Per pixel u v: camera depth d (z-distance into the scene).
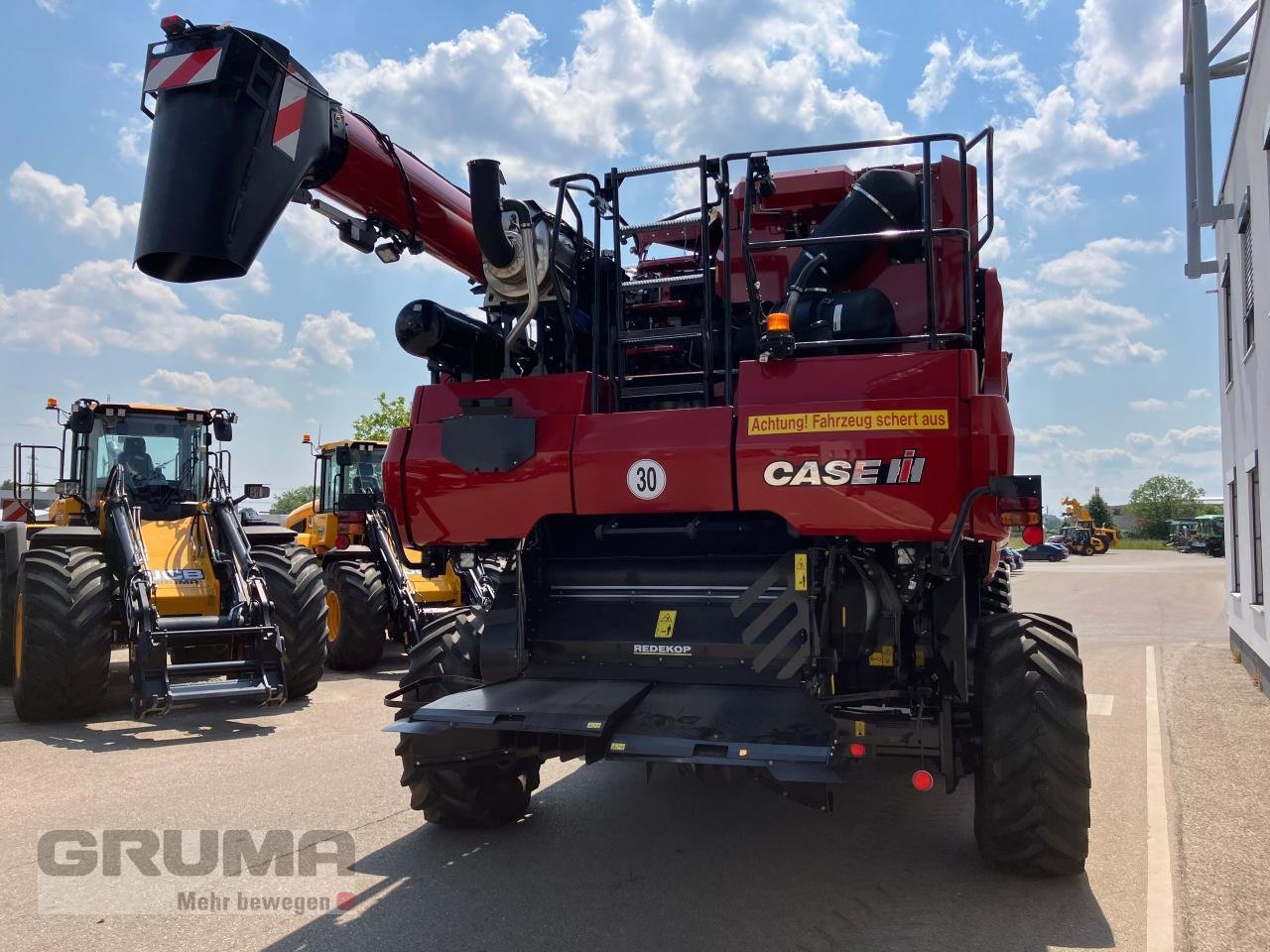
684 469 3.98
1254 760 6.29
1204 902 3.87
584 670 4.46
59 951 3.49
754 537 4.47
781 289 4.82
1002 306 4.80
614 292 5.09
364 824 4.99
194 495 10.05
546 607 4.68
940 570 3.73
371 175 4.78
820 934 3.57
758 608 4.25
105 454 9.71
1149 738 7.07
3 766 6.31
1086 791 3.87
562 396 4.32
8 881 4.20
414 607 10.55
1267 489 8.47
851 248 4.36
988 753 3.92
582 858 4.45
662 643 4.32
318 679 9.06
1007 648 4.03
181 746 6.91
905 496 3.69
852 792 5.62
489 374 5.18
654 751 3.51
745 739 3.52
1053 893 3.97
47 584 7.66
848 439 3.75
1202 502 103.00
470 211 4.98
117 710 8.38
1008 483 3.59
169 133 4.11
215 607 8.64
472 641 4.74
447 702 4.00
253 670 7.92
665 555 4.61
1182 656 11.80
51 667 7.53
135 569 8.00
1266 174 8.05
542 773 6.12
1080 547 61.84
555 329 5.14
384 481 4.58
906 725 3.75
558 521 4.82
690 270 5.30
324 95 4.49
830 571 4.01
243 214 4.14
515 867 4.33
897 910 3.79
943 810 5.24
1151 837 4.75
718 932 3.60
